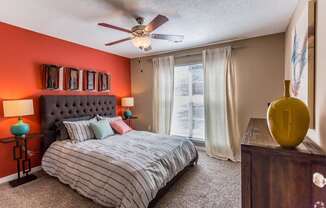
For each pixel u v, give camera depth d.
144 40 2.39
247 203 1.09
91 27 2.82
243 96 3.52
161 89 4.39
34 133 2.90
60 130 3.00
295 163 0.98
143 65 4.78
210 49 3.73
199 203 2.13
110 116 4.15
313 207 0.95
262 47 3.31
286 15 2.46
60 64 3.33
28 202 2.14
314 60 1.39
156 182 1.99
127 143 2.80
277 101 1.09
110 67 4.38
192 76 4.20
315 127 1.35
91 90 3.89
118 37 3.28
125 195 1.79
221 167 3.17
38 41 3.02
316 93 1.34
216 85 3.68
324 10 1.21
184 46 3.91
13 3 2.07
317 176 0.94
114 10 2.28
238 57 3.54
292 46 2.26
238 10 2.32
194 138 4.20
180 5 2.18
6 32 2.65
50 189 2.42
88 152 2.40
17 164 2.69
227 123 3.57
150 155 2.29
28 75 2.90
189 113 4.25
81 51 3.70
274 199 1.03
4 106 2.43
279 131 1.05
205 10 2.31
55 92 3.27
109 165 2.06
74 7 2.19
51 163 2.73
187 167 2.99
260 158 1.06
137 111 4.95
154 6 2.20
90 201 2.15
